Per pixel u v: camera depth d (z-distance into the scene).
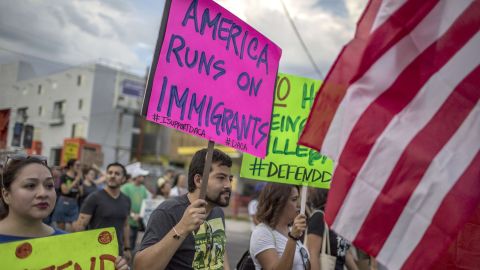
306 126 2.40
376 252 2.14
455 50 2.30
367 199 2.19
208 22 2.83
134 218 8.54
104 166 39.38
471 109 2.27
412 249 2.11
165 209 2.82
